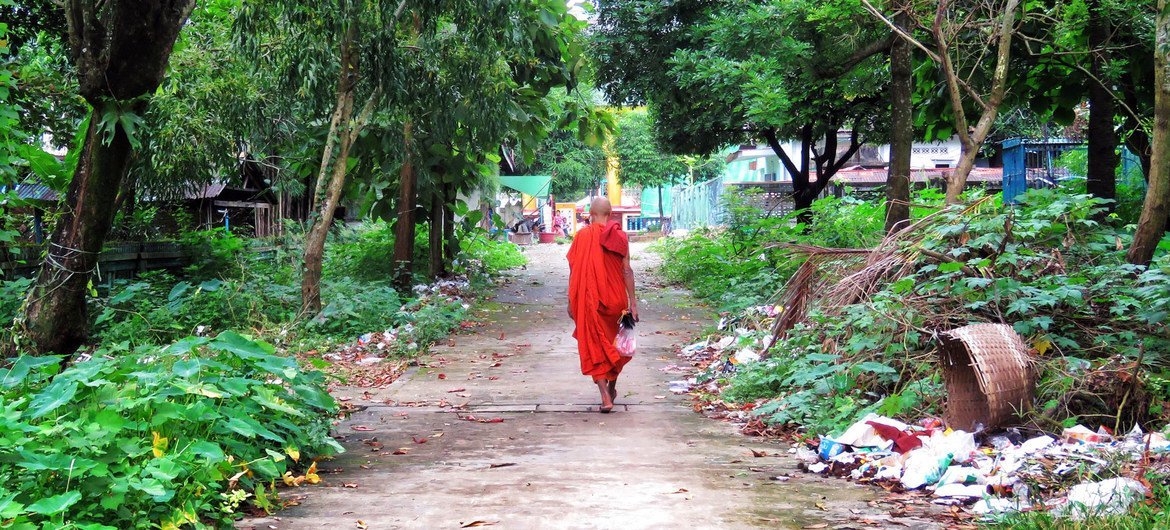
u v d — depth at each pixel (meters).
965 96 11.52
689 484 4.75
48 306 7.19
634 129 49.16
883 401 5.79
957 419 5.58
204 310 10.98
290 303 11.40
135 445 3.87
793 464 5.24
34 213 10.98
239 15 9.63
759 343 8.38
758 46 12.30
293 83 10.18
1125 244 7.00
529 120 13.85
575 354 9.74
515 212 43.78
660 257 24.45
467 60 10.53
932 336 6.04
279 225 20.33
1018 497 4.09
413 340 10.10
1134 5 9.85
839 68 12.34
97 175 7.20
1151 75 11.39
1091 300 6.20
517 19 10.91
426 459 5.41
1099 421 5.48
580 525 4.00
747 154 45.97
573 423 6.54
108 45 7.30
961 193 8.11
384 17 10.09
